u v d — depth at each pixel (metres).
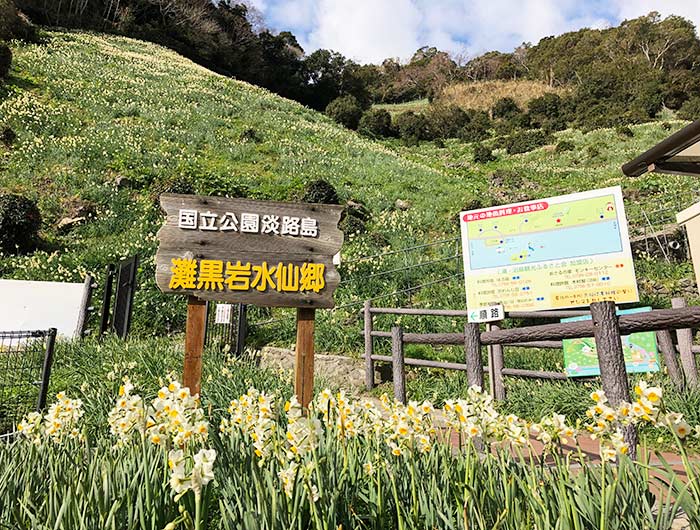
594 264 5.71
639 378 5.48
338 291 9.77
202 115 22.56
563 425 1.90
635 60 49.44
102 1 42.12
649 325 3.28
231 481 1.84
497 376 5.92
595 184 17.75
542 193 17.50
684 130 4.19
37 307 8.21
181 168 15.46
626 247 5.61
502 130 37.50
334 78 53.19
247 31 49.41
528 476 1.81
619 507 1.65
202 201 3.69
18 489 1.98
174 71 31.19
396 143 36.62
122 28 40.78
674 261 9.65
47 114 18.16
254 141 20.53
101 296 9.41
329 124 30.22
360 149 23.19
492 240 6.30
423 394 6.22
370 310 7.46
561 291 5.78
